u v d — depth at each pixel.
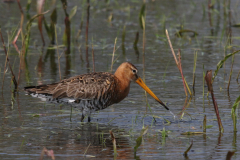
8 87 14.28
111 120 11.31
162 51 19.45
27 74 15.77
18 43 20.30
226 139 9.81
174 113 11.83
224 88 14.33
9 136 9.95
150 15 26.58
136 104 12.76
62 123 11.12
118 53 19.05
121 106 12.61
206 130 10.46
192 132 10.23
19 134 10.12
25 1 28.98
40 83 14.55
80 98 11.31
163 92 13.94
